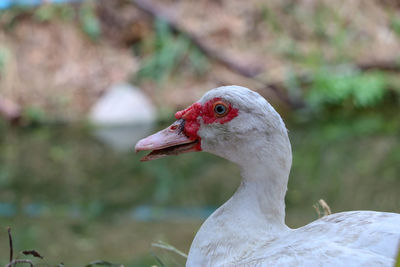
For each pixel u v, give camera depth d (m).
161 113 12.68
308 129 11.66
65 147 10.76
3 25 13.63
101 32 13.80
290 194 7.90
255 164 3.43
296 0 14.61
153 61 13.43
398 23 14.73
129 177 8.98
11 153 10.39
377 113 12.77
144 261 5.92
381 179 8.30
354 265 2.83
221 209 3.50
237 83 13.34
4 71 13.10
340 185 8.14
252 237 3.39
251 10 14.41
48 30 13.68
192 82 13.40
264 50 13.95
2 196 8.22
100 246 6.33
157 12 13.95
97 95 13.05
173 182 8.68
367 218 3.15
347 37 14.38
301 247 3.06
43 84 13.09
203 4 14.35
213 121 3.51
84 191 8.37
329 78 13.16
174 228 6.83
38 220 7.27
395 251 2.87
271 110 3.39
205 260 3.42
